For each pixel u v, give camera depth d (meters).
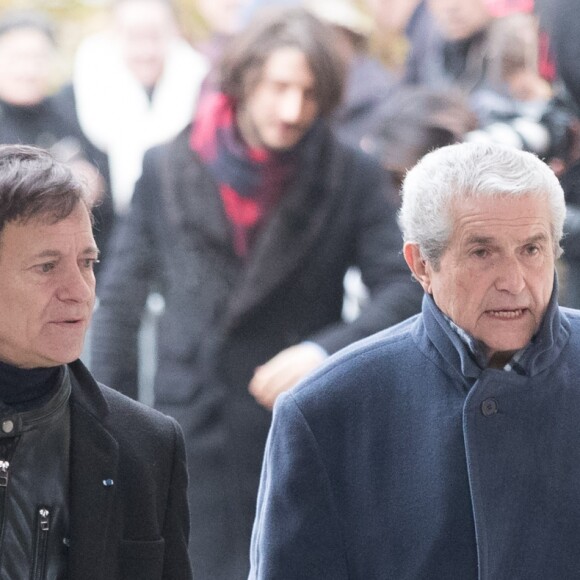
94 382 9.53
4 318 8.98
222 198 15.89
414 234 9.94
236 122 15.93
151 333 16.61
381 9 22.72
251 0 22.16
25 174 8.89
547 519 9.95
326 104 15.81
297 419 10.23
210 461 15.69
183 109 21.92
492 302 9.70
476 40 20.06
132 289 16.30
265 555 10.20
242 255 15.85
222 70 15.91
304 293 15.80
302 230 15.80
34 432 9.21
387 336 10.41
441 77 20.36
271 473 10.31
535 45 16.72
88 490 9.29
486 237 9.59
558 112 16.06
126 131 21.70
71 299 8.98
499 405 9.95
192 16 24.02
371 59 21.06
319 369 10.38
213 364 15.73
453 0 20.02
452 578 9.88
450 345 10.02
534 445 9.99
